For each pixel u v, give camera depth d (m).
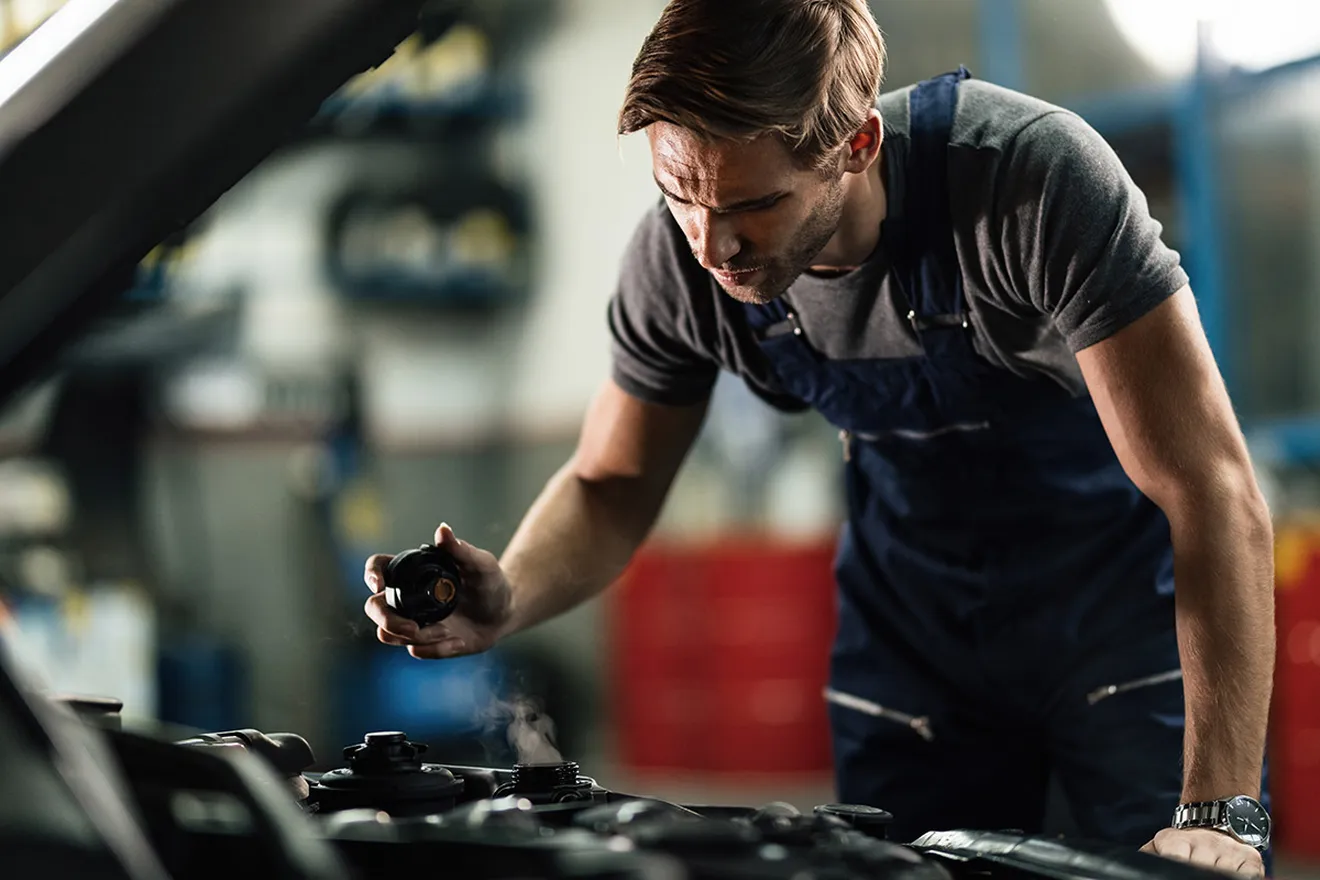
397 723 5.14
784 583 5.50
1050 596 1.66
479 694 5.25
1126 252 1.25
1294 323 5.50
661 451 1.67
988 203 1.31
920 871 0.65
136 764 0.57
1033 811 1.79
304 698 4.97
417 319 6.26
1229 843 1.03
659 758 5.62
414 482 6.35
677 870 0.58
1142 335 1.26
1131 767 1.65
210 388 5.05
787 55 1.05
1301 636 4.28
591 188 6.33
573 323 6.38
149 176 0.57
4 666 0.51
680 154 1.08
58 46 0.57
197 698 4.75
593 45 6.29
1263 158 5.50
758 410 6.04
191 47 0.56
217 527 4.91
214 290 5.24
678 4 1.07
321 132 5.79
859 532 1.80
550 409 6.41
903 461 1.66
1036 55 6.01
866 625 1.79
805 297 1.46
